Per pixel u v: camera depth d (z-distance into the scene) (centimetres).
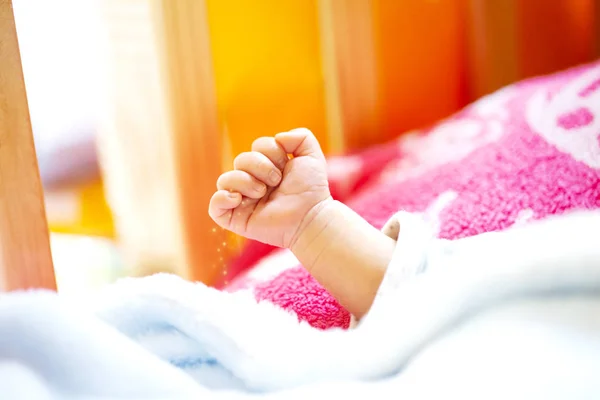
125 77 105
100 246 115
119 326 52
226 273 101
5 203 59
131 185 109
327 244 60
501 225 80
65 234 118
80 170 114
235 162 63
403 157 119
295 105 118
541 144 91
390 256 58
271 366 44
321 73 121
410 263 54
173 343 51
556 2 151
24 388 38
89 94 109
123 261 111
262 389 45
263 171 62
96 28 105
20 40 107
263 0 110
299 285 74
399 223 61
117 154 109
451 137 112
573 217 54
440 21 137
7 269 59
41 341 41
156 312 51
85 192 115
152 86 103
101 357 41
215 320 48
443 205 89
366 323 49
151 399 41
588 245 45
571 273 44
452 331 44
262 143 65
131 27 102
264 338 48
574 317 42
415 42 134
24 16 106
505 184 87
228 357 47
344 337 46
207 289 56
